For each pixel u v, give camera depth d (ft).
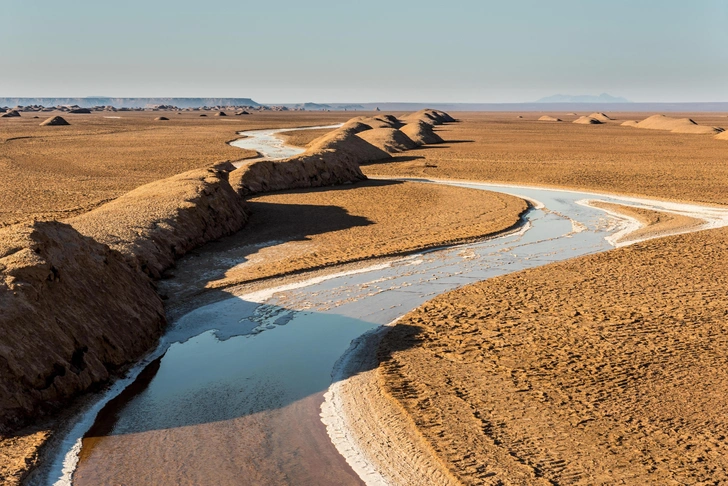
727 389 32.40
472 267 58.23
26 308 33.40
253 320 45.09
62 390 32.50
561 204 90.74
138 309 41.86
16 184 101.91
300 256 60.23
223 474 27.07
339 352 39.70
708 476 25.12
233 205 74.54
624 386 32.94
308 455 28.30
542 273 54.95
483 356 37.37
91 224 58.85
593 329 41.22
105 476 26.91
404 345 39.50
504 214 80.33
